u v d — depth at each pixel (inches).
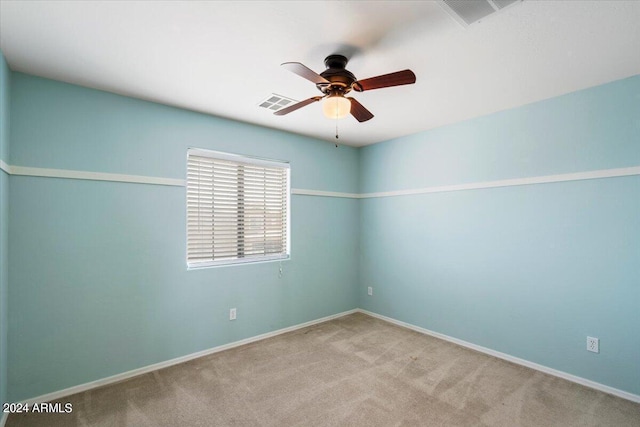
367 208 173.0
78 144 94.0
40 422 78.2
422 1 58.6
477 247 125.1
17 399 83.7
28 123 86.6
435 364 110.7
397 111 118.7
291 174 147.5
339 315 167.0
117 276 100.0
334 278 165.0
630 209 90.7
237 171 131.4
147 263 105.9
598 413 82.7
